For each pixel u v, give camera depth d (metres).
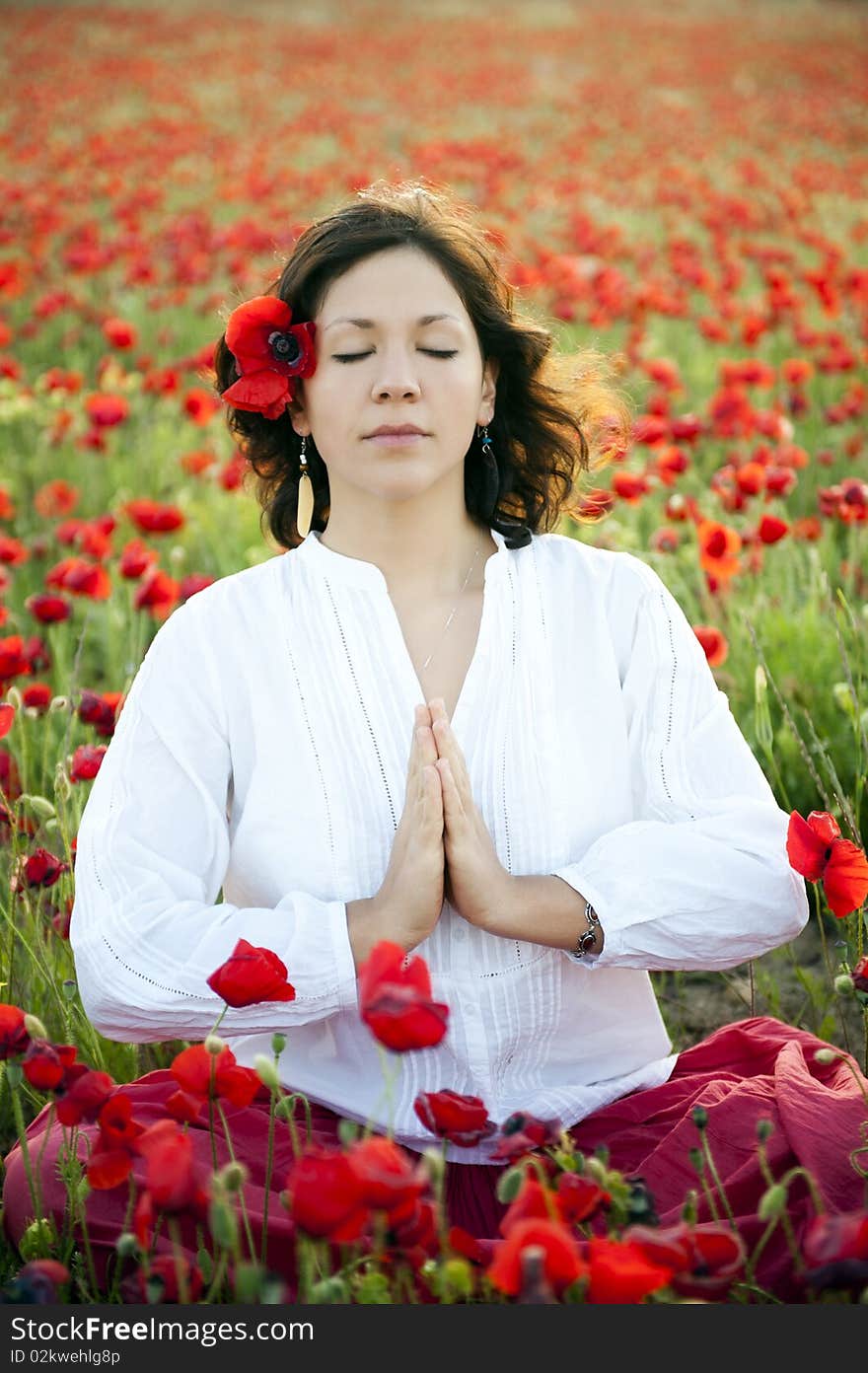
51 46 25.70
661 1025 2.31
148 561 3.87
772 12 33.97
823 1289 1.45
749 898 2.11
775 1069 2.16
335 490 2.22
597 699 2.20
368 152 14.93
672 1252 1.41
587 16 33.28
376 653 2.16
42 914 2.86
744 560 4.32
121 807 2.14
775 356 7.75
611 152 16.42
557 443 2.40
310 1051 2.19
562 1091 2.17
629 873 2.09
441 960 2.11
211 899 2.18
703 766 2.22
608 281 7.73
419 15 32.91
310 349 2.15
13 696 3.03
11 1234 2.12
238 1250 1.52
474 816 2.05
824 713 3.74
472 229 2.22
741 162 15.12
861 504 4.04
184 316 8.95
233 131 17.83
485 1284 1.73
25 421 6.70
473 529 2.33
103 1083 1.72
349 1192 1.40
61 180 14.01
